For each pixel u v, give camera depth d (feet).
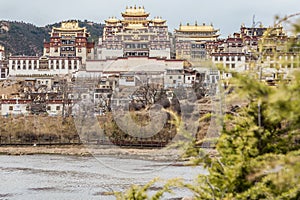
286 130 63.00
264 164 48.78
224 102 65.46
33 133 501.15
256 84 45.03
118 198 70.44
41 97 628.69
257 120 63.57
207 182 66.85
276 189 58.49
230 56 453.99
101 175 281.13
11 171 311.88
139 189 68.28
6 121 513.45
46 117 523.29
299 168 39.27
